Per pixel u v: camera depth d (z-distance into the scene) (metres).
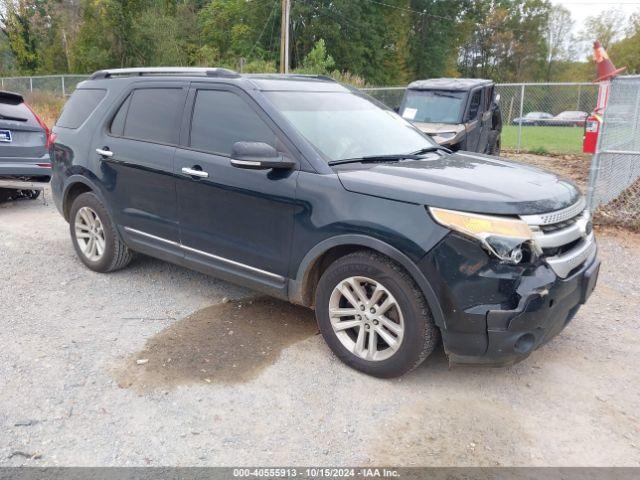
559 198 3.39
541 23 68.88
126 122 4.85
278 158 3.65
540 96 21.09
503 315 3.04
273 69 30.09
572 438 3.03
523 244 3.08
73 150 5.25
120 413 3.14
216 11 44.81
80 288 4.97
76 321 4.29
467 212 3.10
